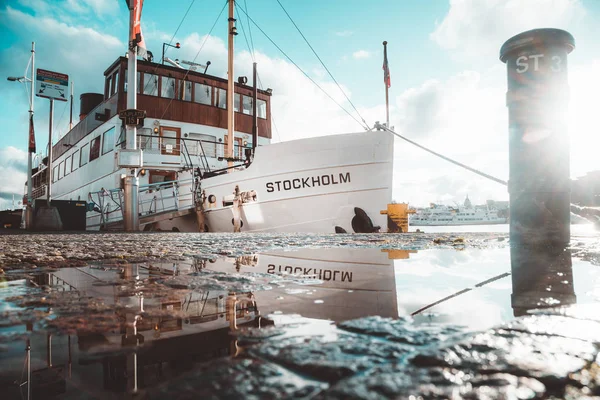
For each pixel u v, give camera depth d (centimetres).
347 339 88
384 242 508
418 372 66
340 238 622
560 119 336
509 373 64
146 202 1402
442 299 138
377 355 75
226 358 77
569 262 240
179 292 162
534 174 342
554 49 335
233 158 1339
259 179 1048
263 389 60
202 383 63
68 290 168
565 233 339
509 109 356
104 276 214
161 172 1462
